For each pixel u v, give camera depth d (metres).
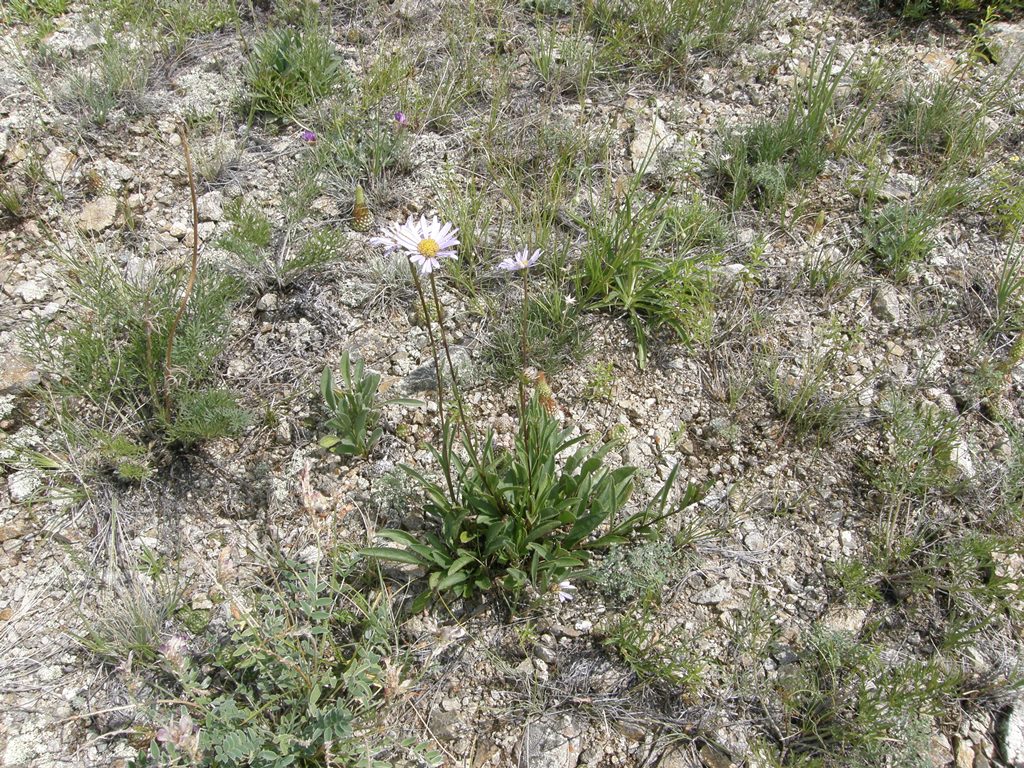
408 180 0.77
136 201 0.74
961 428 0.63
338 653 0.50
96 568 0.56
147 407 0.62
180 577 0.55
